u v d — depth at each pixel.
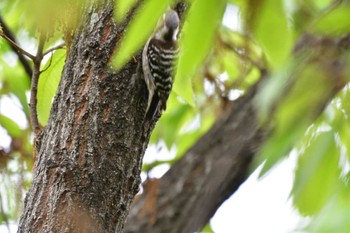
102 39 7.04
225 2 4.10
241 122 11.35
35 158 7.41
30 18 3.40
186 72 4.24
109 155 6.84
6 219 9.89
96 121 6.88
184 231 11.56
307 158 4.46
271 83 4.16
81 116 6.88
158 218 11.59
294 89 4.18
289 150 4.38
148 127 7.23
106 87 6.97
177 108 13.18
